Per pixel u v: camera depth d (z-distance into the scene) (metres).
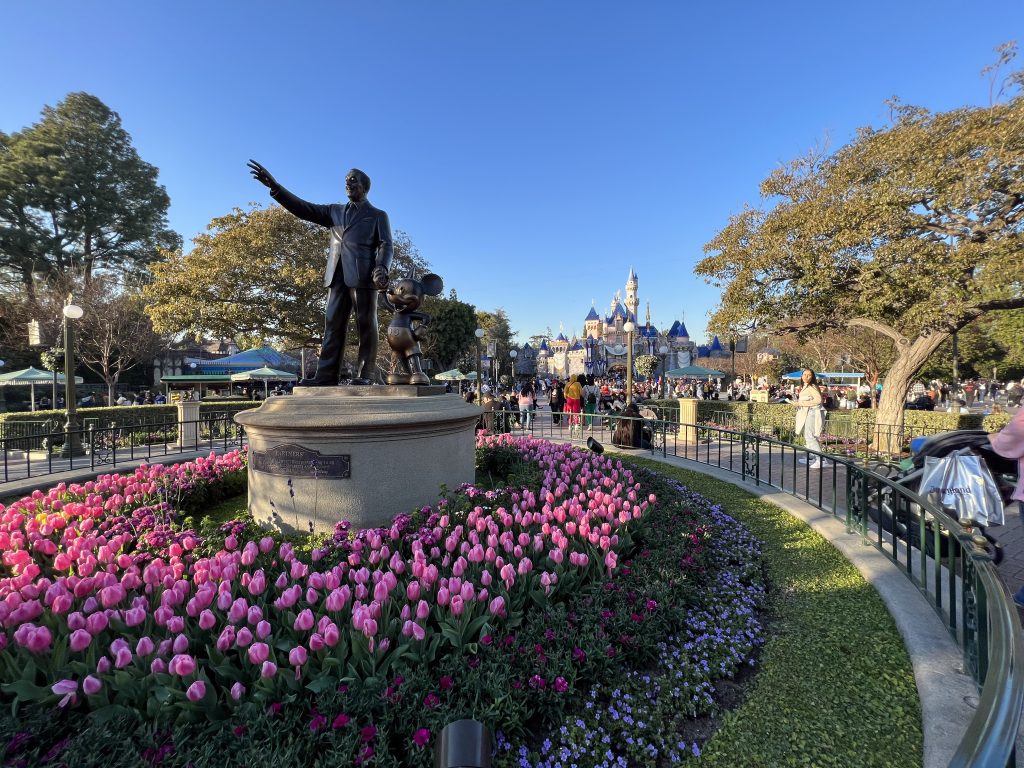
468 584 2.54
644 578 3.33
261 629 2.21
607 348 57.41
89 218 33.50
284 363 34.31
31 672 2.06
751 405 15.62
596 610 2.88
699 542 4.14
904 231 9.99
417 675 2.16
